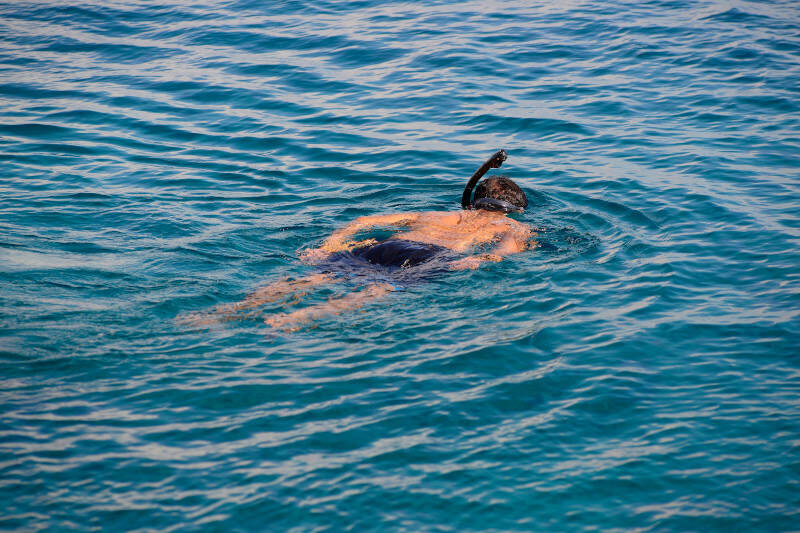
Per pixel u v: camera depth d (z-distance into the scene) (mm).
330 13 18016
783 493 4254
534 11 18000
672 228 8070
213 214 8453
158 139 11094
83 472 4320
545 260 7203
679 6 18109
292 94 13039
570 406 5027
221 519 4012
